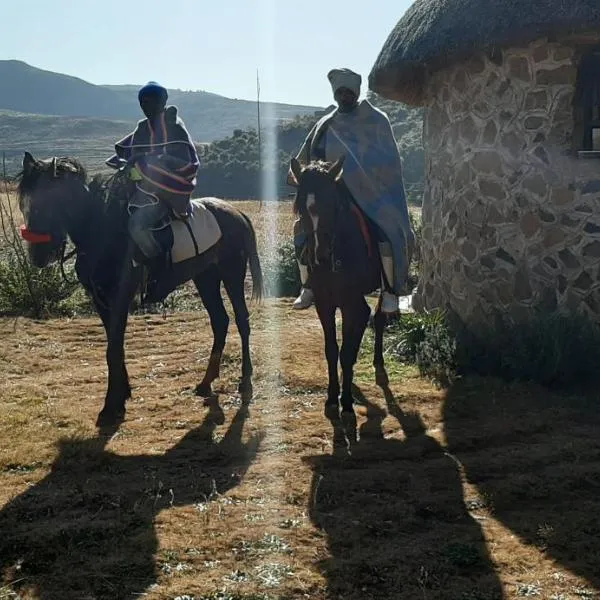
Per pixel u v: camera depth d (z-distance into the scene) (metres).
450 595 4.05
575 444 6.11
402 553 4.48
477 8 7.98
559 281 8.14
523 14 7.59
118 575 4.23
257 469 5.77
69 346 9.69
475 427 6.60
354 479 5.52
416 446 6.20
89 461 5.89
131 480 5.56
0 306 11.77
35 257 6.51
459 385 7.70
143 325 10.79
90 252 6.70
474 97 8.71
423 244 10.14
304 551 4.52
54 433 6.50
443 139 9.33
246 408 7.21
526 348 7.69
